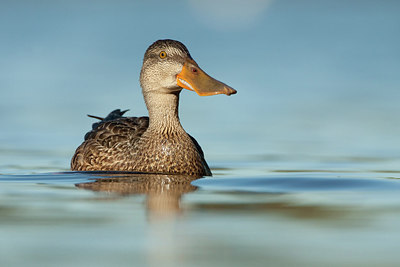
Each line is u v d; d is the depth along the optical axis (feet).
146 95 42.80
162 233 25.16
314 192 33.63
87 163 43.34
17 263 21.76
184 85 41.52
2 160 49.06
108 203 30.68
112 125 45.16
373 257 22.39
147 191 34.01
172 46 42.27
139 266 21.50
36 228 25.93
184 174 41.11
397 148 55.01
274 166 46.96
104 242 24.07
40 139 59.47
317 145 57.11
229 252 22.90
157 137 41.75
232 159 50.57
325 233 25.18
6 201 30.94
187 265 21.58
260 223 26.71
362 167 45.85
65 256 22.48
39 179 38.32
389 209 29.22
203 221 27.09
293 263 21.74
